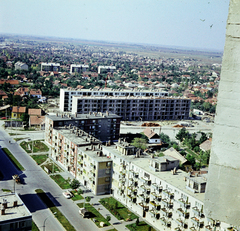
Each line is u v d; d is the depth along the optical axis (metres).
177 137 176.12
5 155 134.00
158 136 167.12
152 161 89.94
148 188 87.88
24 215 64.75
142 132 175.25
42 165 127.06
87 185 108.38
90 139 121.75
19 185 106.69
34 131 173.88
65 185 109.69
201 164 140.38
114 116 163.38
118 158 100.94
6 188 103.44
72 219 87.38
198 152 157.75
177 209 76.56
